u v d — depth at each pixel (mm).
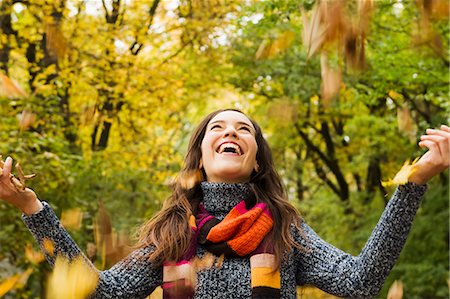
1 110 7395
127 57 10219
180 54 11914
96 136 11430
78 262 1919
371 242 2281
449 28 6887
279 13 8758
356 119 12281
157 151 11188
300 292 2670
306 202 15148
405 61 9781
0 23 8852
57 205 8062
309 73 11156
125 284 2406
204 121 2789
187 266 2336
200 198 2670
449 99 9969
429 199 12352
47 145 8055
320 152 14758
